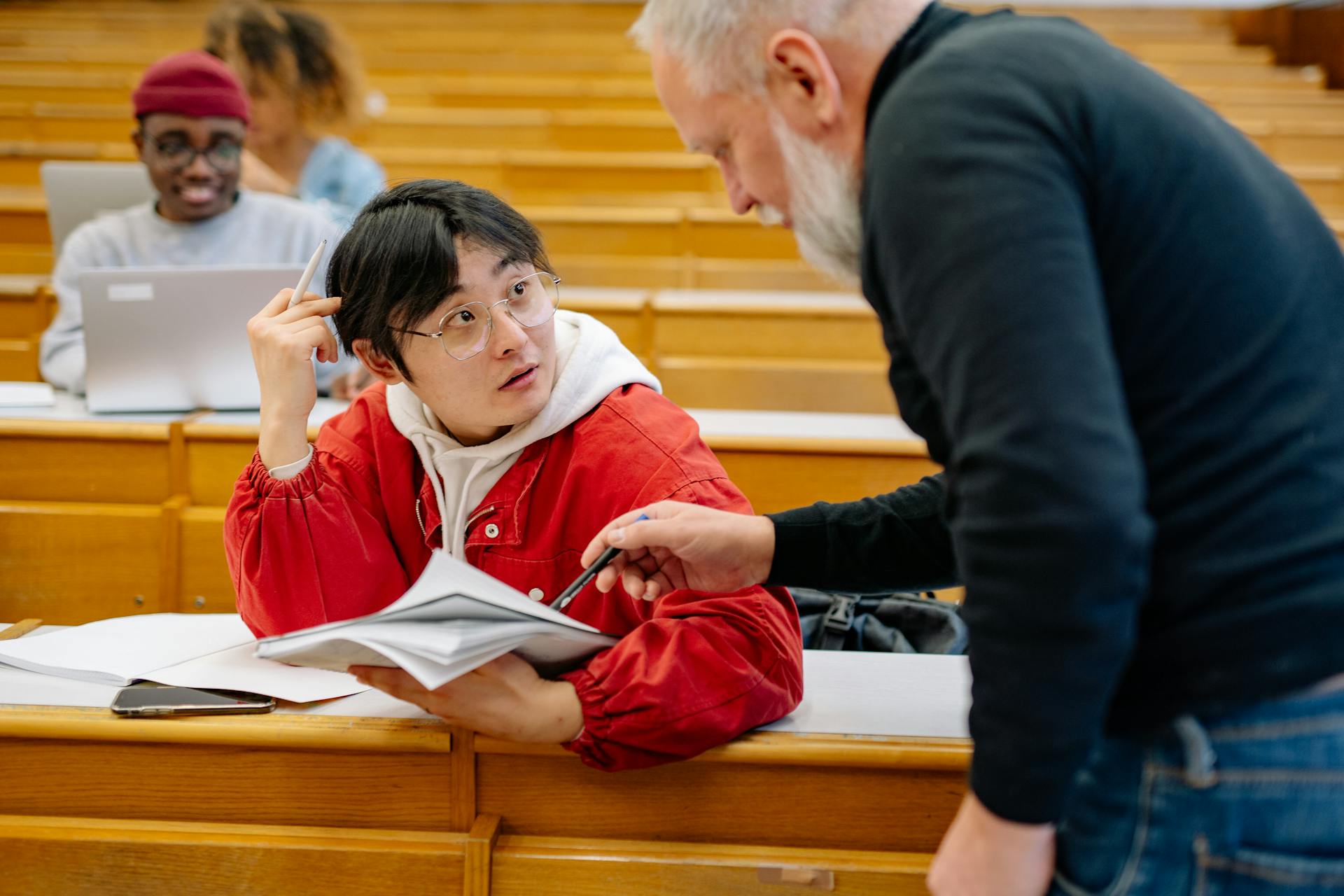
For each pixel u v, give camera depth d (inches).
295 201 103.0
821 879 40.1
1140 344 26.9
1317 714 26.4
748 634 40.5
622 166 178.2
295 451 45.0
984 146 25.9
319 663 36.6
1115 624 24.1
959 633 55.7
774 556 40.1
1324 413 27.0
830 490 74.5
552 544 44.8
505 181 179.6
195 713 41.2
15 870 41.3
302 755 41.4
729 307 107.3
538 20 301.7
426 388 42.9
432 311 41.2
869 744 40.2
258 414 78.7
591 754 38.8
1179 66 247.8
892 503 40.3
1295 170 172.2
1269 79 245.4
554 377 45.3
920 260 26.0
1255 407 26.5
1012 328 24.5
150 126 89.6
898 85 28.1
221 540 71.9
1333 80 257.0
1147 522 24.2
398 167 179.9
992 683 25.2
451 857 40.6
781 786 40.8
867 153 28.4
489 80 240.8
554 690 38.9
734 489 43.8
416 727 40.7
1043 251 25.0
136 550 72.3
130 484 74.2
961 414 25.3
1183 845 27.6
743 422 80.6
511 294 42.1
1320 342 27.6
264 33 114.0
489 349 41.8
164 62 90.2
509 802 41.5
